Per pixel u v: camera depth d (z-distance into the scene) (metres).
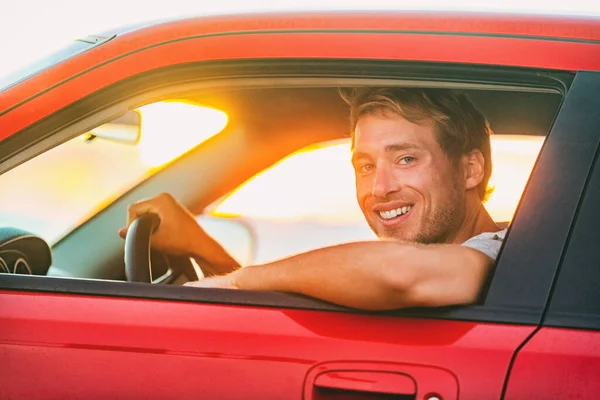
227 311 2.08
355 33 2.17
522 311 2.01
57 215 3.11
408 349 2.00
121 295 2.12
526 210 2.06
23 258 2.44
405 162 2.43
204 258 2.86
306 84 2.16
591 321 1.99
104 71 2.18
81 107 2.16
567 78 2.11
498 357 1.98
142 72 2.18
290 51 2.16
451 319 2.04
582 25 2.17
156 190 3.07
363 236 2.90
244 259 2.98
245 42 2.18
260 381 2.01
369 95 2.44
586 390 1.95
